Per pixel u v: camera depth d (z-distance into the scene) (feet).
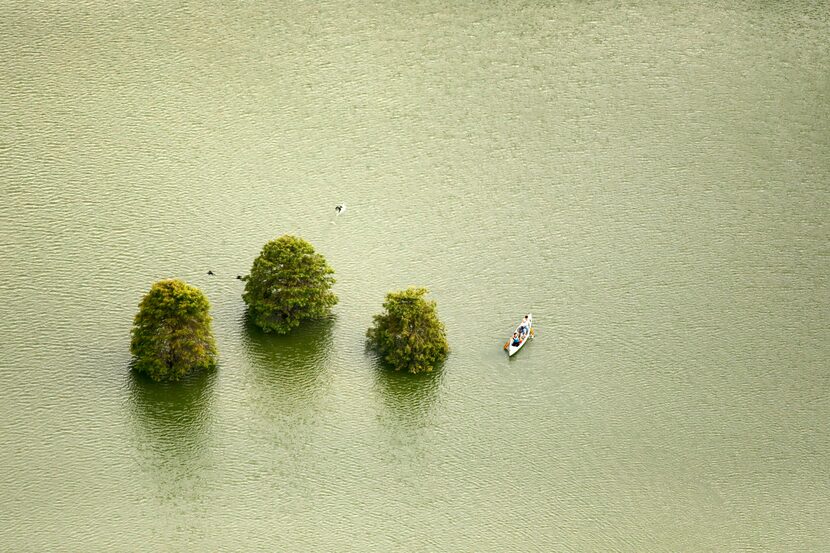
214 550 610.65
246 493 642.22
